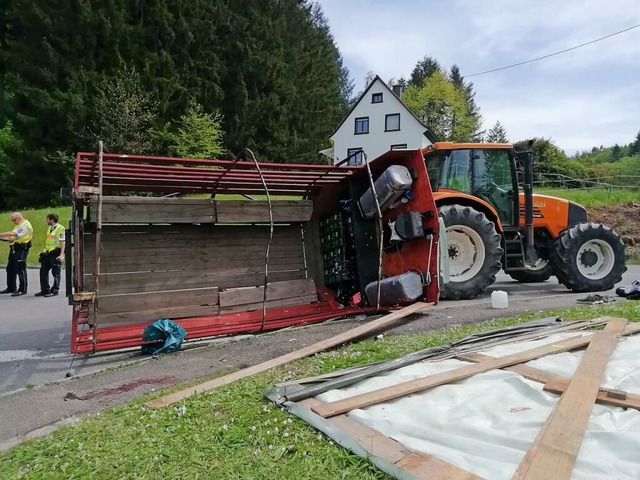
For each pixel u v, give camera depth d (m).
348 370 2.95
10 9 22.70
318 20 44.53
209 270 5.20
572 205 7.09
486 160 6.64
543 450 1.79
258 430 2.25
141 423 2.44
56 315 6.44
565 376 2.65
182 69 23.55
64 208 18.31
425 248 5.02
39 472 2.00
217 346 4.25
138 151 20.08
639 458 1.77
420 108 43.19
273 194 5.72
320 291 5.69
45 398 3.09
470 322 4.59
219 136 22.89
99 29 22.16
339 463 1.89
